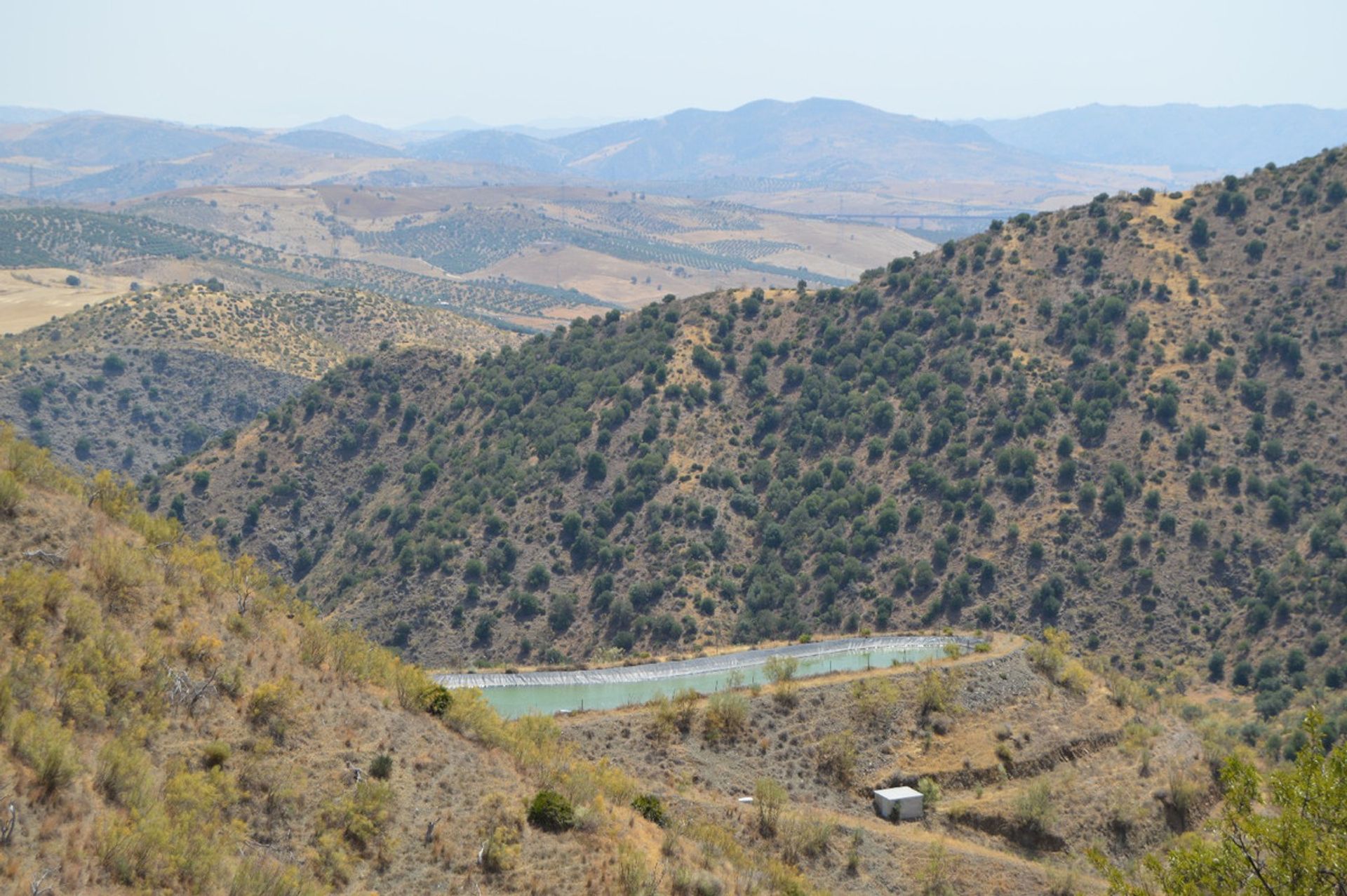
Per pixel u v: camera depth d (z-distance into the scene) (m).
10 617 30.78
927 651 72.44
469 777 38.22
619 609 101.88
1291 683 88.31
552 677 65.88
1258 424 112.50
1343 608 91.75
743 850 44.53
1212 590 100.69
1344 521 100.06
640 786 47.66
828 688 59.78
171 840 27.09
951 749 56.69
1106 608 100.94
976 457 115.94
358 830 32.75
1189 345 121.81
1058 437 116.06
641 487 117.38
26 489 37.06
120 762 28.30
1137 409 116.62
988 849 50.81
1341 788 28.28
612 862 36.62
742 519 116.62
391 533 121.00
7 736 27.00
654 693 62.66
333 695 38.56
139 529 40.31
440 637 102.62
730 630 101.19
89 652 31.28
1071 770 56.25
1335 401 112.19
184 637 35.47
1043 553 105.06
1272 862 27.89
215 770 30.92
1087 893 47.25
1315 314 120.50
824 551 109.38
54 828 25.62
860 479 118.12
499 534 114.19
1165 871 31.73
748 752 54.69
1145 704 65.56
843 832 49.28
